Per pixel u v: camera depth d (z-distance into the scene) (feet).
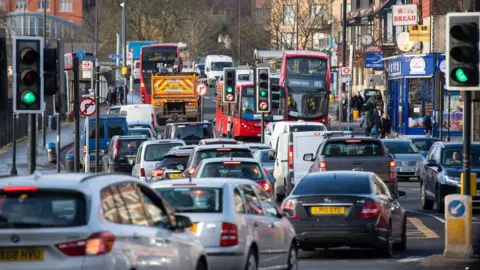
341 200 128.77
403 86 427.74
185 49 613.52
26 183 71.00
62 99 150.41
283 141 238.89
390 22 550.36
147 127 384.68
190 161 189.06
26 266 68.18
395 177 180.55
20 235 68.39
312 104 448.24
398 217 139.85
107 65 480.64
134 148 294.25
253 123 467.11
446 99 410.52
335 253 142.20
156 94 472.03
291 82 448.65
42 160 354.33
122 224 72.08
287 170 233.14
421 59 414.00
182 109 473.26
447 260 122.11
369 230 127.85
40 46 134.00
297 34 642.22
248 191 105.91
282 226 110.42
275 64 586.45
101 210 70.23
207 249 97.40
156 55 560.61
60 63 150.00
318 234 128.36
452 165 199.72
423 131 424.46
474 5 124.06
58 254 68.18
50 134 451.94
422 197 211.41
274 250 107.45
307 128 323.98
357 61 565.94
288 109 448.65
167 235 77.66
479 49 120.37
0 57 123.65
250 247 100.63
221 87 506.89
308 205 129.08
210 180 103.71
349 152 182.09
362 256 137.08
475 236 158.40
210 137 332.19
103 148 335.67
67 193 70.08
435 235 162.91
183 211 98.84
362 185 131.13
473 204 191.83
